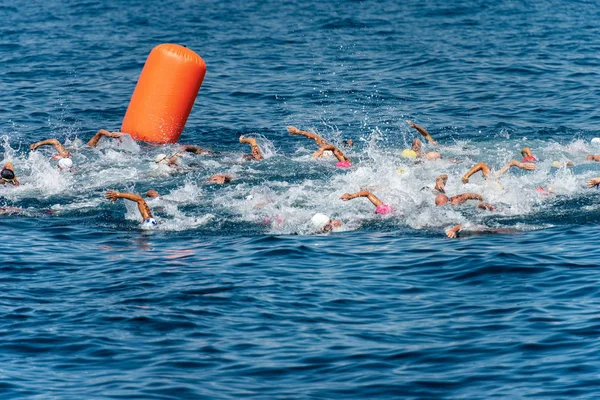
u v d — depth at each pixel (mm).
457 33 98750
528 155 51062
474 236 37969
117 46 93812
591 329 27266
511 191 44031
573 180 46094
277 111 66938
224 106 68438
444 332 27609
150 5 124625
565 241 36688
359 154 54094
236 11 118250
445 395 23609
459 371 24906
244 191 45906
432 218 40719
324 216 40312
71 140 58781
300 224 40375
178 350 26578
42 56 88500
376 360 25672
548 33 97250
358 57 87000
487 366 25141
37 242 38031
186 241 38188
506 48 89312
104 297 31031
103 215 42688
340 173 49094
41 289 32000
